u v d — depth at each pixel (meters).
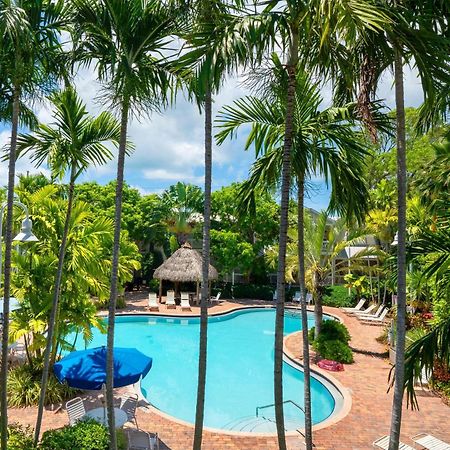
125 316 25.77
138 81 6.26
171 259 30.84
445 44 4.72
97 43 6.43
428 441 8.84
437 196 12.47
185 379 15.79
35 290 11.62
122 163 6.58
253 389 14.66
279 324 6.02
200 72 5.07
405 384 6.03
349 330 22.12
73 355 9.62
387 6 4.81
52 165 8.30
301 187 7.76
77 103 8.12
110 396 6.50
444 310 10.96
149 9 6.29
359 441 9.59
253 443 9.48
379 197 25.27
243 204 8.67
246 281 35.66
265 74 5.90
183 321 26.39
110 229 12.44
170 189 36.09
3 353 6.69
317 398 13.59
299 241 7.74
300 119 7.66
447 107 7.23
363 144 7.58
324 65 5.96
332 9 4.29
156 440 9.18
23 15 5.79
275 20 5.23
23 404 11.09
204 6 5.72
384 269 8.86
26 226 8.41
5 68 6.61
